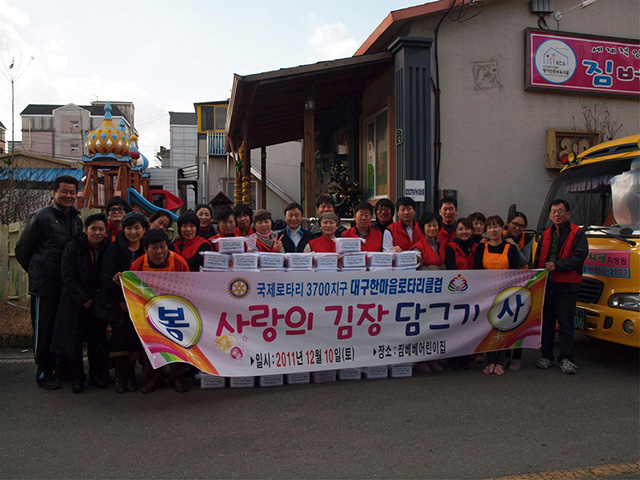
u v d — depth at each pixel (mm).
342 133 12211
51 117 52875
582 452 3369
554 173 9086
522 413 4031
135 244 4508
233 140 13266
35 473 3025
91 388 4609
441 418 3910
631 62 9367
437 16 8336
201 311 4312
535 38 8781
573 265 4973
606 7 9281
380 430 3672
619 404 4254
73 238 4539
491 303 5125
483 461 3221
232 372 4363
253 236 4891
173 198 14727
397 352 4859
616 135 9359
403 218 5414
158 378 4578
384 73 9312
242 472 3051
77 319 4391
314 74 8000
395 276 4820
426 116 8078
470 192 8625
